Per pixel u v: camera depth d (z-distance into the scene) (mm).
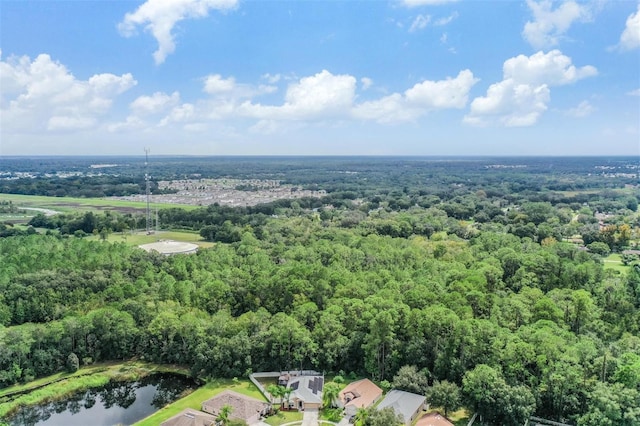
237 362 111062
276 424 92125
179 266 164750
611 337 111562
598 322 115000
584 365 92688
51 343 116750
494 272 144000
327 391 95875
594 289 136375
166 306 128750
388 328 105625
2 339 109812
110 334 120812
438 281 139125
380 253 178375
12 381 109188
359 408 92562
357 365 111562
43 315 136625
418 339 105438
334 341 111625
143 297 134125
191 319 118812
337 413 93500
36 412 101125
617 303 126250
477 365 96000
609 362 90750
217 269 163000
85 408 102875
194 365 114062
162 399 106125
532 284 144625
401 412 89688
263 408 96000
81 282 148125
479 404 91062
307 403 97375
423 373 99375
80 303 138375
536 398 91062
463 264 159750
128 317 123312
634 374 85812
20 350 110500
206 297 137625
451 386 92812
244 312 139250
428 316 103688
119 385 112625
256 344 113312
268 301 136250
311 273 141500
